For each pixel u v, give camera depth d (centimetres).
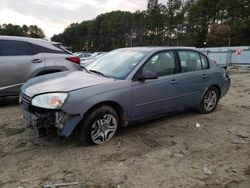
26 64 676
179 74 540
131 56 511
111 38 9356
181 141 458
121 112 452
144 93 473
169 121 562
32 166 364
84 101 399
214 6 7856
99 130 429
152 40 7575
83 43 12212
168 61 528
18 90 677
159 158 393
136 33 7719
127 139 459
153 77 463
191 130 514
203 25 7662
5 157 388
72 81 439
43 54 710
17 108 660
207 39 6731
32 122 404
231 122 571
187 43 7244
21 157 388
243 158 402
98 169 359
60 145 428
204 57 615
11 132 482
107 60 536
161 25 7506
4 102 727
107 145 432
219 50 2903
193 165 376
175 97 531
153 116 507
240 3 7619
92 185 323
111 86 434
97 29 11025
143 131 499
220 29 6500
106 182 330
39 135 398
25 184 324
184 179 340
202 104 611
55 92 396
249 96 868
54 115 390
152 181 333
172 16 7512
